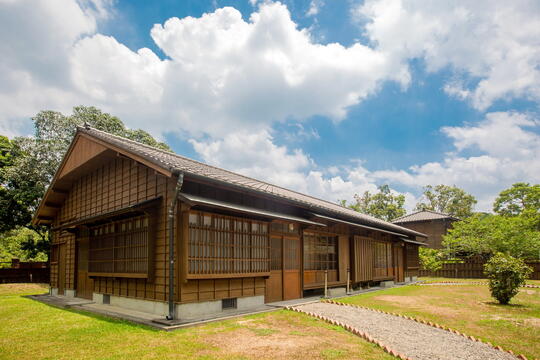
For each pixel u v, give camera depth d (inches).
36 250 898.7
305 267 475.2
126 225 389.4
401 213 1731.1
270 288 408.2
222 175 401.4
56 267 572.1
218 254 339.0
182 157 474.3
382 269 685.9
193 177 307.9
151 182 366.3
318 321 308.3
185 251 308.7
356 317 331.0
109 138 393.7
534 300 488.4
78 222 420.2
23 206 804.6
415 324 313.3
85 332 267.7
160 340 241.3
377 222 648.4
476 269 987.3
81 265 496.7
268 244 400.5
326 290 473.4
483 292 580.7
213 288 336.5
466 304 445.1
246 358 204.8
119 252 394.0
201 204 293.7
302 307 375.9
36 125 853.8
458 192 1823.3
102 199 454.0
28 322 316.2
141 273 347.9
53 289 567.8
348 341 246.4
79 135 458.0
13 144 864.3
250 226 380.2
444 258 1115.9
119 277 386.9
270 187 569.9
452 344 250.5
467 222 1124.5
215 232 339.6
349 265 572.7
